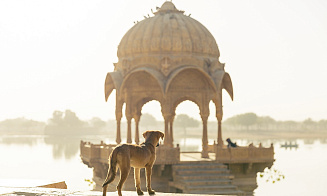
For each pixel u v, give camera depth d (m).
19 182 11.05
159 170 24.53
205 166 24.91
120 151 8.43
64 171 48.50
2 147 97.19
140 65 27.95
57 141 134.38
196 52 28.09
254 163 27.23
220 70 28.84
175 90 27.98
